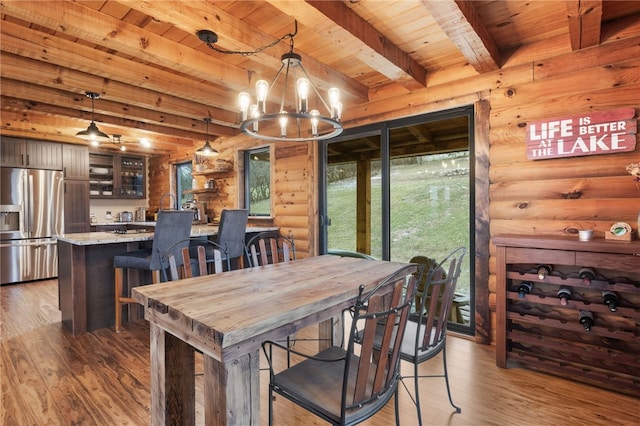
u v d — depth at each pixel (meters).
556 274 2.31
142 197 7.16
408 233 3.55
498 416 1.88
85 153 5.88
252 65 3.08
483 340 2.86
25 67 2.93
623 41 2.32
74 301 3.05
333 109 2.12
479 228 2.87
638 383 2.03
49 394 2.09
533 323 2.36
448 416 1.89
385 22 2.35
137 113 4.23
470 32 2.18
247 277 1.94
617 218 2.33
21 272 5.09
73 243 2.95
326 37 2.24
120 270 3.16
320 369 1.54
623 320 2.19
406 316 1.38
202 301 1.46
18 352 2.69
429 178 3.49
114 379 2.27
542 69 2.61
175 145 6.04
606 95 2.37
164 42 2.60
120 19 2.34
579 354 2.19
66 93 3.67
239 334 1.15
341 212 4.11
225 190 5.58
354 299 1.69
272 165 4.71
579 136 2.45
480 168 2.87
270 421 1.42
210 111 4.36
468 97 2.96
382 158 3.62
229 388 1.20
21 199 5.10
